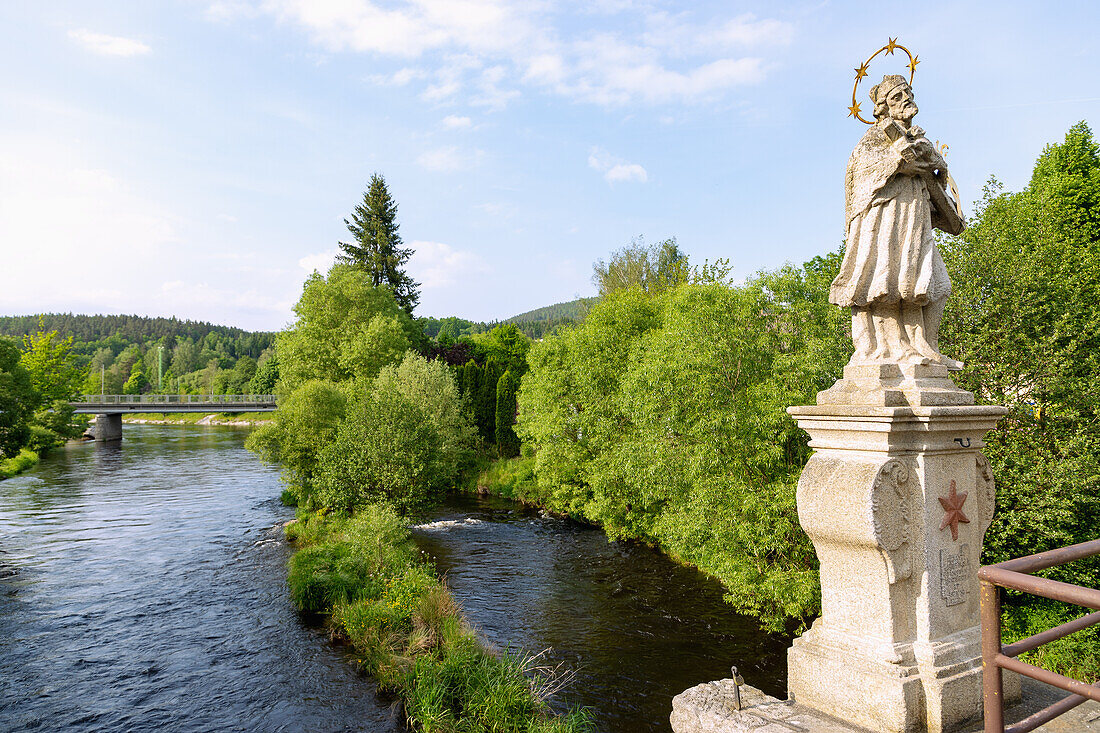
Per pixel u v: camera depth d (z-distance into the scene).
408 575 18.52
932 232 5.33
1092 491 13.73
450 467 31.55
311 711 13.08
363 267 61.66
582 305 49.31
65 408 52.25
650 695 13.56
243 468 49.38
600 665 15.01
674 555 23.70
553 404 28.77
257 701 13.48
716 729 4.95
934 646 4.72
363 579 19.36
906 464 4.90
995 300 14.92
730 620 17.72
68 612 18.64
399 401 28.14
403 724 12.55
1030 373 14.55
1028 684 5.28
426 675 13.32
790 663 5.29
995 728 2.99
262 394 108.94
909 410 4.75
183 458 56.16
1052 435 14.28
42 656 15.71
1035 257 14.81
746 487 15.62
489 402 47.09
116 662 15.37
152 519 31.14
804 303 16.77
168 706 13.30
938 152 5.29
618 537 26.75
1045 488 13.66
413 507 26.80
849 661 4.88
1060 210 19.08
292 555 24.53
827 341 15.62
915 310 5.32
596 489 25.58
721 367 16.72
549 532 28.58
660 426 17.83
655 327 27.02
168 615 18.39
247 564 23.47
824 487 5.12
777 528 14.98
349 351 45.75
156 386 145.12
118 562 23.75
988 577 3.01
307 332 47.53
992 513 5.26
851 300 5.41
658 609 18.64
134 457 56.91
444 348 62.00
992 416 5.05
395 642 15.55
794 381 15.30
